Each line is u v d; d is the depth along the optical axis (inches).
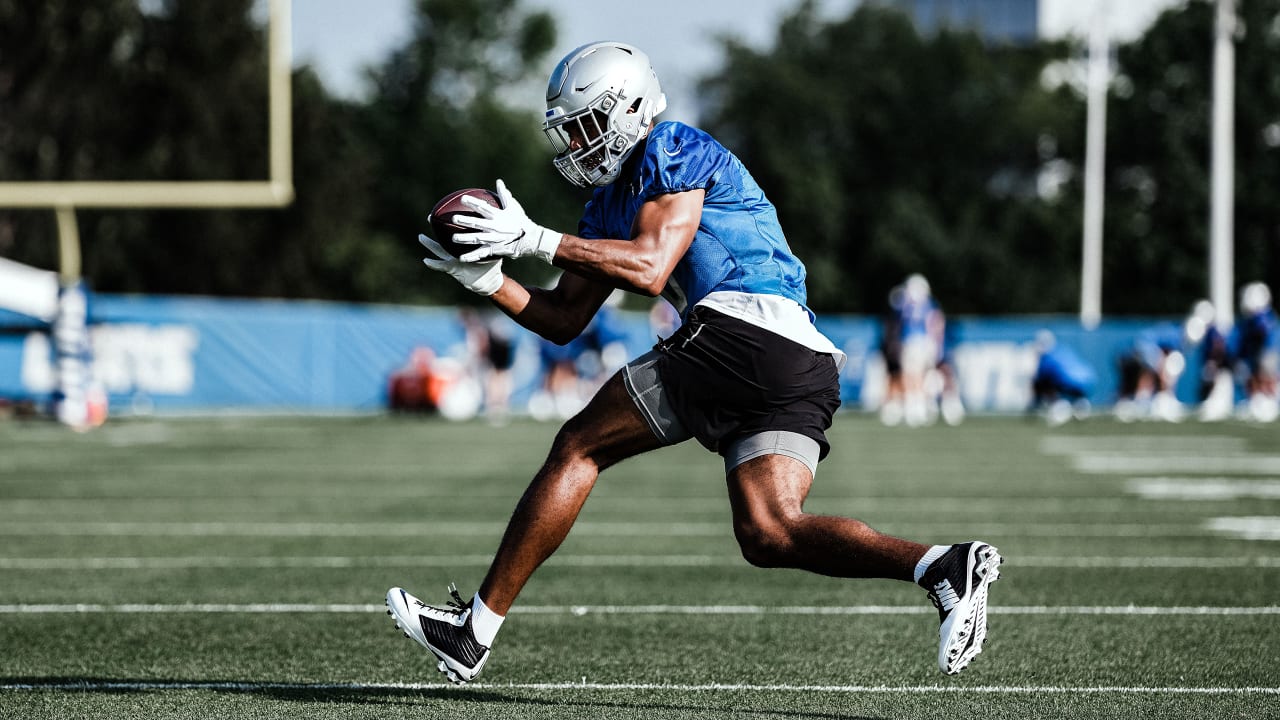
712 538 1132.5
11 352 2947.8
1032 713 569.9
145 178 3366.1
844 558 504.4
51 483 1598.2
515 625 773.3
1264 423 2906.0
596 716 565.9
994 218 7175.2
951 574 485.4
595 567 981.8
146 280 4980.3
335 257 6112.2
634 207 540.1
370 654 696.4
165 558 1023.0
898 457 1973.4
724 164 542.6
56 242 4571.9
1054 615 794.2
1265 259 6633.9
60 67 3476.9
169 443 2266.2
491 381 3169.3
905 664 669.9
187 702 591.5
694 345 531.8
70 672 653.3
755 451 528.7
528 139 7450.8
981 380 3602.4
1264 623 768.9
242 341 3420.3
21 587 896.9
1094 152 4352.9
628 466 1893.5
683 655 693.3
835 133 7278.5
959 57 7367.1
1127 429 2691.9
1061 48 7632.9
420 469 1787.6
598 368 3427.7
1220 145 3565.5
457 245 524.4
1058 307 6766.7
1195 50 6796.3
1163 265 6692.9
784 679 637.9
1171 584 898.7
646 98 546.9
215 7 3686.0
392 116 7475.4
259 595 868.6
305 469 1788.9
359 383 3565.5
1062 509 1322.6
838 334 3713.1
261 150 3292.3
